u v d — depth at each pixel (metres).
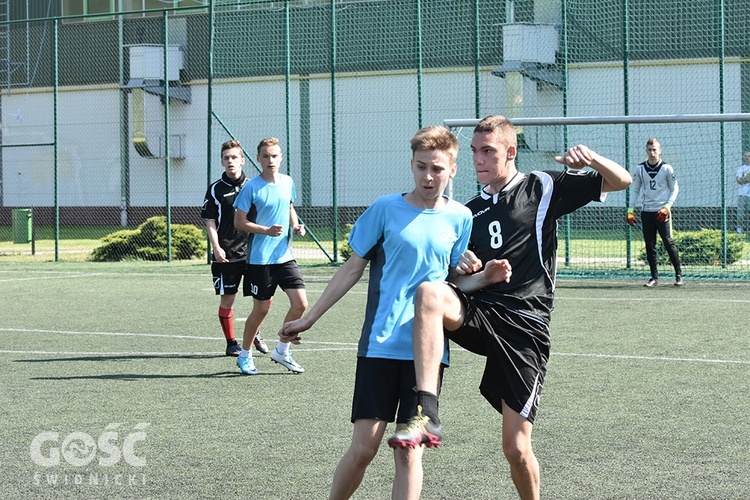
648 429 7.87
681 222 25.48
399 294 5.43
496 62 31.48
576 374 10.34
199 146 38.81
